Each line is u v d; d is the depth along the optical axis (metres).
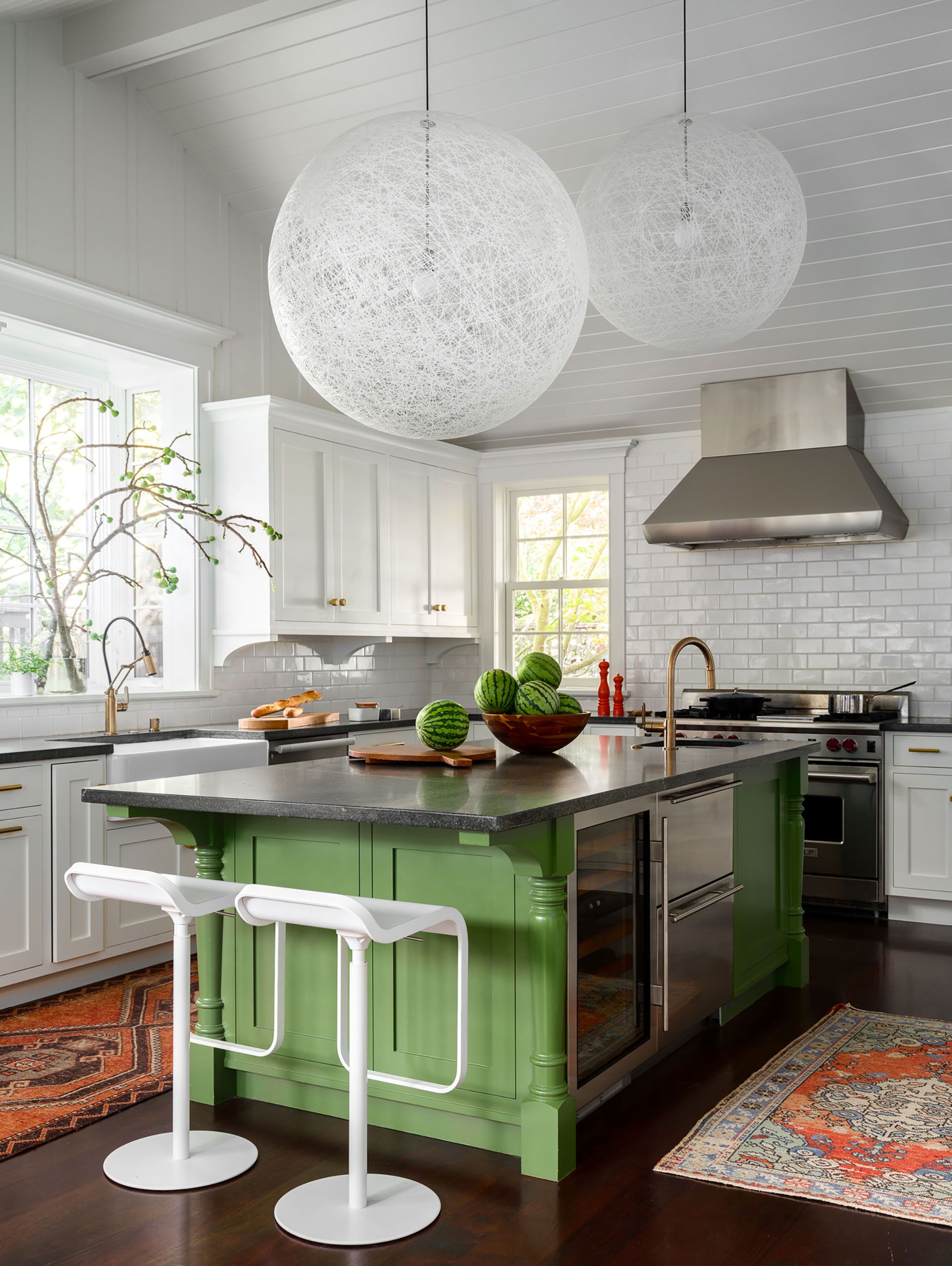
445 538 6.57
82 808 4.04
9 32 4.45
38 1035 3.55
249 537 5.21
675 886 3.25
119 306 4.87
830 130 4.41
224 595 5.28
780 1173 2.57
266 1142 2.75
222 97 4.97
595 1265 2.17
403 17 4.34
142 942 4.31
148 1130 2.82
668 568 6.41
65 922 3.97
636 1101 3.02
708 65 4.29
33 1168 2.60
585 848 2.79
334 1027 2.88
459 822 2.25
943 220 4.70
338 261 2.06
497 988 2.67
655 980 3.16
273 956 2.98
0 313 4.39
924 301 5.10
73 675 4.81
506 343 2.11
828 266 5.01
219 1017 3.03
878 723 5.29
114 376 5.33
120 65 4.64
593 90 4.52
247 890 2.39
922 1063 3.30
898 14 3.95
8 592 4.79
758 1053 3.41
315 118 4.96
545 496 6.95
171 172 5.23
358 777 2.95
